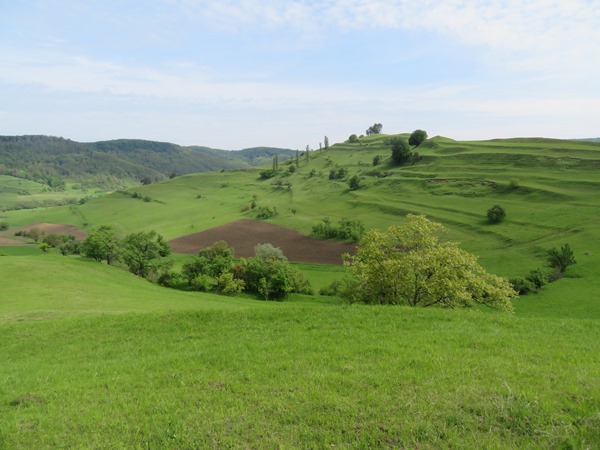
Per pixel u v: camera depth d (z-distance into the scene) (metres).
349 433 8.59
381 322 17.83
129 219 178.88
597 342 14.33
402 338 15.09
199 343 16.73
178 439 8.81
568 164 139.12
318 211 148.75
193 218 168.25
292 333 16.89
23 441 9.17
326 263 91.88
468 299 31.05
